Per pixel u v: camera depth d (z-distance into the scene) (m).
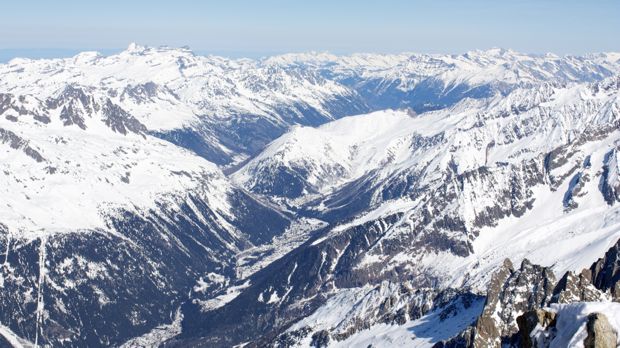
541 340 93.25
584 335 87.38
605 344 85.62
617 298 159.88
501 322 194.38
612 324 87.00
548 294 194.00
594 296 161.50
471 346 194.25
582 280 165.38
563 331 91.06
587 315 89.00
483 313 197.62
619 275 190.38
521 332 98.06
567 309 93.50
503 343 185.62
